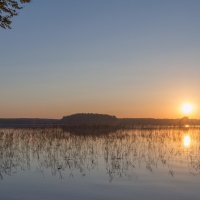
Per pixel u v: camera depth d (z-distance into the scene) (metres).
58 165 20.83
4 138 39.12
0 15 13.27
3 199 13.13
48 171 19.02
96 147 29.81
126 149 28.11
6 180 16.69
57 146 30.44
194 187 14.73
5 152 27.05
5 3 13.19
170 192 13.89
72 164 21.12
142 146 30.50
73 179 16.75
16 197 13.40
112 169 19.30
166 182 15.75
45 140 35.94
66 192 14.09
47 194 13.80
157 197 13.15
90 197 13.26
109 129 56.47
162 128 65.56
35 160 22.97
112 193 13.83
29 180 16.64
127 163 21.20
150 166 20.17
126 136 41.34
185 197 13.13
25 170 19.41
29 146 30.98
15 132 50.38
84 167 20.05
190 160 22.33
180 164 20.78
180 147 29.98
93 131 51.28
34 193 13.99
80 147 29.70
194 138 40.56
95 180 16.41
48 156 24.44
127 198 13.04
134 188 14.64
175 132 51.78
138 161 22.02
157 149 28.34
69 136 41.53
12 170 19.44
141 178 16.70
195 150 27.73
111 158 23.34
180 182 15.74
